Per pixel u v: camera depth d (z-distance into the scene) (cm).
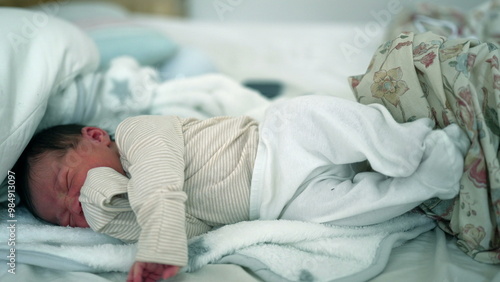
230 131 86
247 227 77
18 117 80
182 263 64
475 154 69
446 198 73
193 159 82
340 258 73
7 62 80
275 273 69
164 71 149
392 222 80
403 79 79
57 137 86
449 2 209
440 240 76
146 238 64
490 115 71
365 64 144
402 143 72
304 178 80
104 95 115
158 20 220
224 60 174
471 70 72
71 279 71
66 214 82
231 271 70
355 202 74
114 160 86
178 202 68
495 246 71
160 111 118
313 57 170
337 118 77
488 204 70
